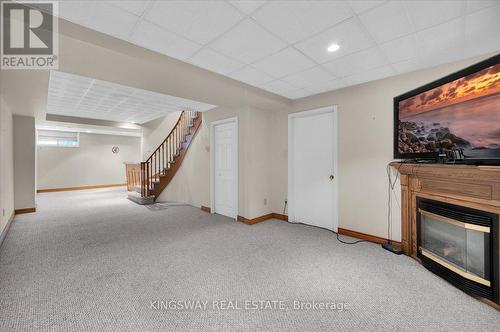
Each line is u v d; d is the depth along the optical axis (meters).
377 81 3.06
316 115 3.85
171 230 3.70
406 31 1.96
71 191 8.51
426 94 2.37
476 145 1.87
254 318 1.63
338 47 2.24
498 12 1.70
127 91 4.13
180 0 1.59
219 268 2.39
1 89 3.13
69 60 2.24
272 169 4.45
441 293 1.94
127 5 1.63
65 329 1.51
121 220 4.32
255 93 3.37
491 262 1.79
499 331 1.51
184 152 5.89
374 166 3.10
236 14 1.75
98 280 2.13
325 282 2.11
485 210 1.84
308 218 4.00
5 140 3.75
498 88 1.71
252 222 4.06
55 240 3.21
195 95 3.42
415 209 2.59
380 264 2.47
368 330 1.52
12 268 2.36
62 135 8.84
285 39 2.10
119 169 10.14
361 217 3.24
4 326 1.53
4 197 3.57
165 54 2.37
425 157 2.37
